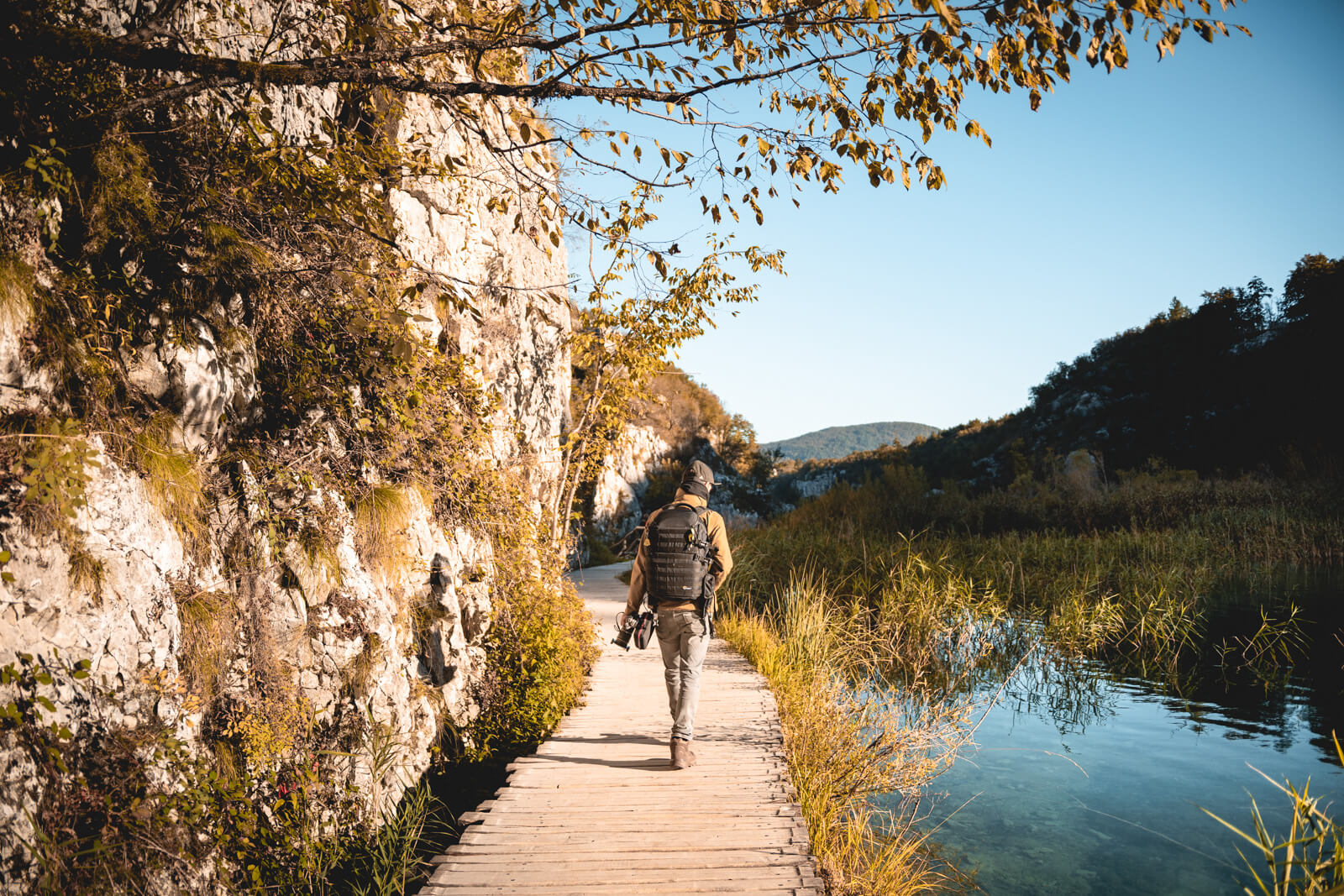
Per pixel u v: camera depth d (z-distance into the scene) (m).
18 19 3.34
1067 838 5.52
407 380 6.89
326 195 4.49
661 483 44.31
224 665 4.43
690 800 4.56
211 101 4.58
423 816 5.39
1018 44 3.43
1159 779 6.63
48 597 3.30
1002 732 8.08
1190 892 4.77
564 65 4.06
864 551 15.75
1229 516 20.31
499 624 8.29
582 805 4.48
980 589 14.20
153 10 4.61
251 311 5.58
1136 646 11.19
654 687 8.09
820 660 9.44
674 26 3.89
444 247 8.51
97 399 3.95
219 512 4.86
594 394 12.83
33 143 3.85
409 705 6.14
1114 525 21.80
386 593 6.37
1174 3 3.16
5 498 3.26
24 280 3.62
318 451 6.01
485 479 8.81
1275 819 5.79
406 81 3.78
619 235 4.90
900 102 3.79
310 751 4.86
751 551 16.59
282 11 4.90
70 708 3.27
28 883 2.81
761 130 4.16
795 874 3.61
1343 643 10.83
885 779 5.83
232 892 3.75
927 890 4.76
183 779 3.73
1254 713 8.38
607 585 19.39
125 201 4.37
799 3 3.73
